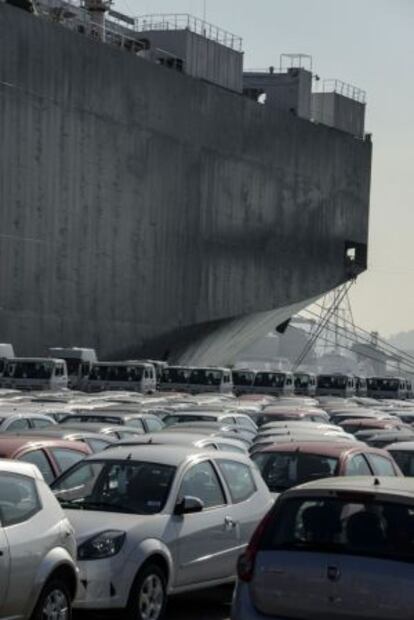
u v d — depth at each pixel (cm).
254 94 9762
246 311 9044
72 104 7294
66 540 1210
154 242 8050
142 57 7994
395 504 983
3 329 6781
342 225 10162
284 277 9431
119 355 7800
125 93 7738
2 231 6775
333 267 10075
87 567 1290
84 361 6078
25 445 1588
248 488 1548
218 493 1488
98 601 1288
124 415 2636
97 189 7525
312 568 972
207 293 8588
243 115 8894
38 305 7050
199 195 8469
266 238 9200
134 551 1316
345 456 1734
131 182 7819
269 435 2281
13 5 7081
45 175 7106
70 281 7312
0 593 1114
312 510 1001
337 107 10238
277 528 1003
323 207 9900
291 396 6475
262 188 9144
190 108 8356
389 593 948
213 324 8769
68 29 7256
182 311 8344
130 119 7794
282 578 980
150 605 1342
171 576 1370
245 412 3366
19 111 6888
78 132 7350
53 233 7169
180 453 1487
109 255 7644
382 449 1977
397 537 968
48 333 7138
